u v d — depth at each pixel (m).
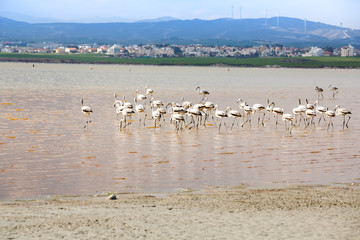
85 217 18.75
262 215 19.41
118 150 35.53
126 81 119.44
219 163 31.80
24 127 43.72
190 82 120.94
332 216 19.34
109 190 24.72
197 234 16.81
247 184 26.36
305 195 23.33
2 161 31.08
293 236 16.73
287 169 30.27
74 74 153.00
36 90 81.50
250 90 95.81
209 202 21.69
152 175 28.27
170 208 20.44
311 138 42.03
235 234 16.88
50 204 21.28
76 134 41.44
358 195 23.38
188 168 30.25
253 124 49.88
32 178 27.05
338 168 30.67
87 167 30.03
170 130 45.03
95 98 71.06
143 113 56.41
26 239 15.91
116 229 17.22
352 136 43.31
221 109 60.75
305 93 91.56
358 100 78.38
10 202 21.77
